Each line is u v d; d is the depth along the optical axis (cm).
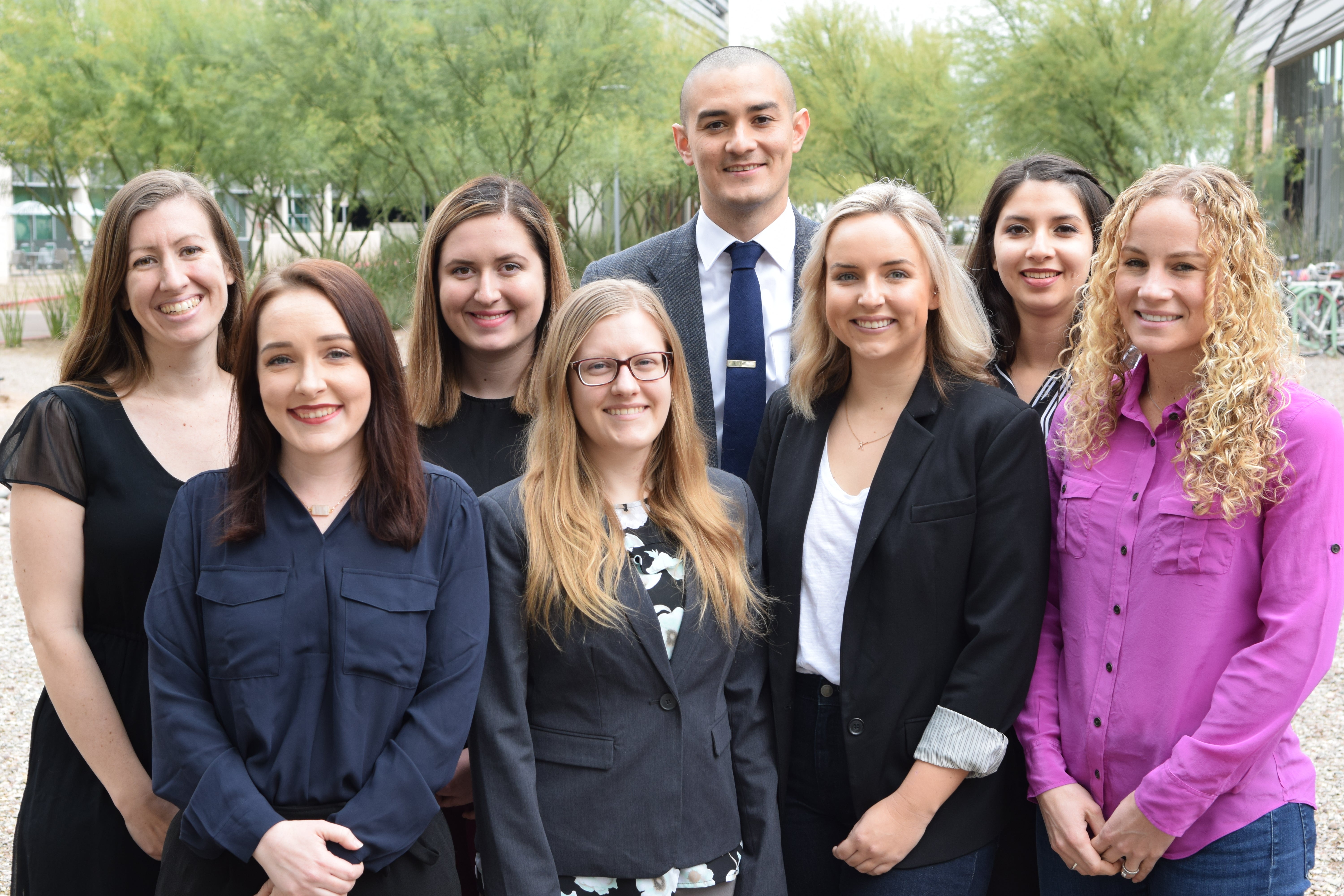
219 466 229
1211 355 197
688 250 328
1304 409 192
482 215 257
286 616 194
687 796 211
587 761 209
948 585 220
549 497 217
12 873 227
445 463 263
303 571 197
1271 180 2184
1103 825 206
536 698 216
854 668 222
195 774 187
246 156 1859
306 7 1795
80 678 212
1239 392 192
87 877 217
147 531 218
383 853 187
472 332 260
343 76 1748
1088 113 1772
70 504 217
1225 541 196
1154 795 192
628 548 220
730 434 317
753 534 235
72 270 2000
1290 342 199
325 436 197
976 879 223
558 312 225
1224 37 1772
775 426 252
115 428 223
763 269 319
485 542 214
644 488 229
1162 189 201
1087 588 214
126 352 233
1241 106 1783
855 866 220
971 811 220
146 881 221
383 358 203
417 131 1767
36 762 223
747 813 222
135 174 1875
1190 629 198
